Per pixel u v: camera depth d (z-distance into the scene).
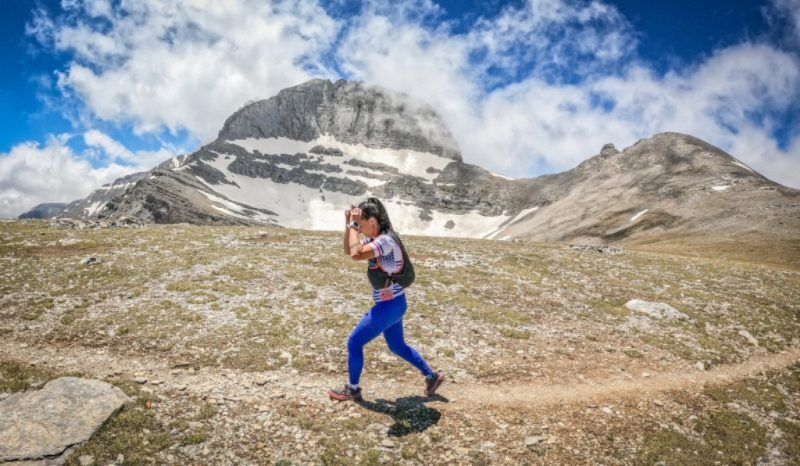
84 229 38.53
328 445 8.47
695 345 17.33
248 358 12.45
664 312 21.52
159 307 16.53
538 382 12.42
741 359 16.36
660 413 11.15
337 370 12.15
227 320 15.58
